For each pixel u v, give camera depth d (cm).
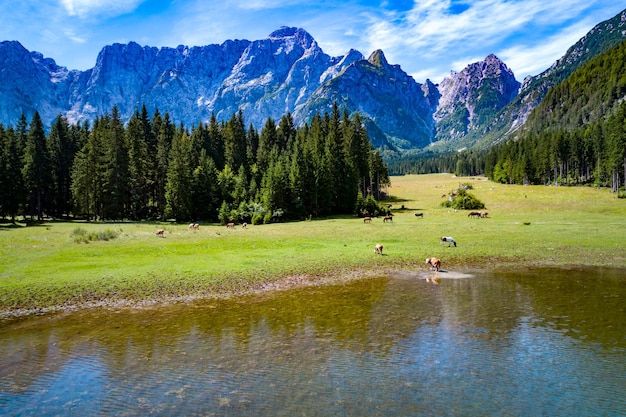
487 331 1873
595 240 4628
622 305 2269
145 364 1554
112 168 8475
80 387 1374
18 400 1291
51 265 3469
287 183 8769
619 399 1249
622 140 9894
